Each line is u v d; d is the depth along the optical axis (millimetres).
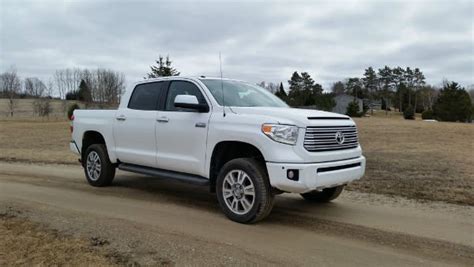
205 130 5793
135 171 6945
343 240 4785
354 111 59969
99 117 7711
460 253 4441
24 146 16453
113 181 8383
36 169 10234
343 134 5516
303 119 5078
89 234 4777
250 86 6859
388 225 5402
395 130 24188
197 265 3945
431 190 7422
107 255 4152
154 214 5754
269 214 5867
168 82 6703
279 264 4020
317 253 4344
